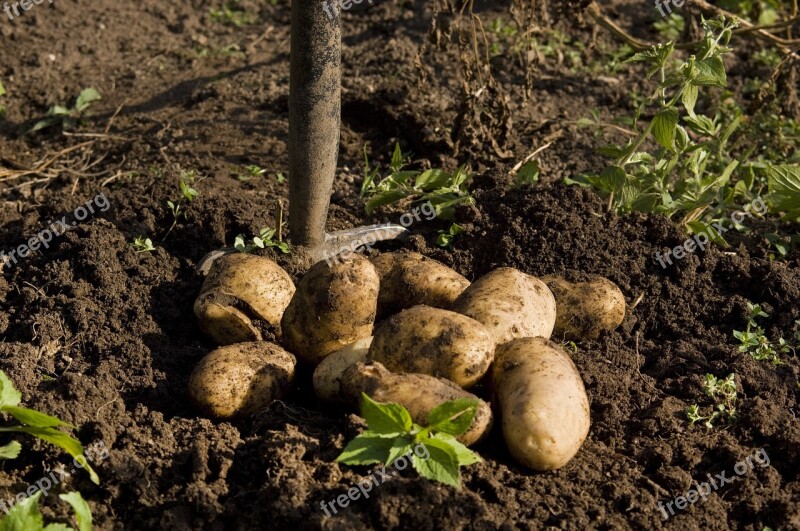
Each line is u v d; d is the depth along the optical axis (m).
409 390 1.28
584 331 1.44
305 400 1.39
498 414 1.30
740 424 1.37
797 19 1.73
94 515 1.28
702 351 1.46
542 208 1.54
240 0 2.18
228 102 1.86
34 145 1.84
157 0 2.18
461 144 1.72
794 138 1.80
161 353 1.42
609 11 2.05
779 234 1.64
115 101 1.90
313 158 1.45
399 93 1.82
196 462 1.29
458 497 1.25
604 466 1.32
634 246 1.54
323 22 1.38
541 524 1.26
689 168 1.62
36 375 1.38
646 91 1.89
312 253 1.51
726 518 1.29
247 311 1.42
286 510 1.24
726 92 1.86
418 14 2.04
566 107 1.85
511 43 1.95
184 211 1.57
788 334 1.49
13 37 2.03
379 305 1.44
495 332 1.35
